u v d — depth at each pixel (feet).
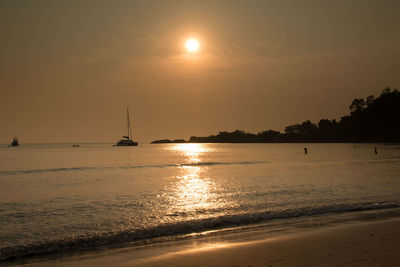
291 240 36.76
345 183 95.45
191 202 69.97
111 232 43.09
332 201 66.13
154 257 32.68
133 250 35.60
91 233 44.78
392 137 613.52
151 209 62.75
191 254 33.09
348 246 33.60
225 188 91.76
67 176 136.15
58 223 51.98
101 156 341.82
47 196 80.89
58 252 36.01
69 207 65.67
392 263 28.19
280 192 80.48
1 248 37.14
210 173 144.56
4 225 50.88
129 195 81.46
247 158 269.23
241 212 57.67
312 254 31.50
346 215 50.14
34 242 39.24
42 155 369.50
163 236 41.42
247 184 99.81
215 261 30.68
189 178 124.26
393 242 34.65
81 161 251.39
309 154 317.63
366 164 181.78
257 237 38.91
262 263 29.63
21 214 59.21
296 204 64.34
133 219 54.13
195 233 42.37
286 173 135.33
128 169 172.86
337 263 28.66
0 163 226.79
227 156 312.91
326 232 39.81
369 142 651.66
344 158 244.42
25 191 90.48
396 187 84.69
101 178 127.13
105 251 35.78
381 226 42.14
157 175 138.82
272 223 46.55
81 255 34.63
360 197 69.92
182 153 417.49
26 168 181.47
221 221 47.57
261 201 68.80
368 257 29.94
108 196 80.07
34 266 31.55
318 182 99.55
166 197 77.51
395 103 632.79
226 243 36.83
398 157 247.09
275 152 387.96
